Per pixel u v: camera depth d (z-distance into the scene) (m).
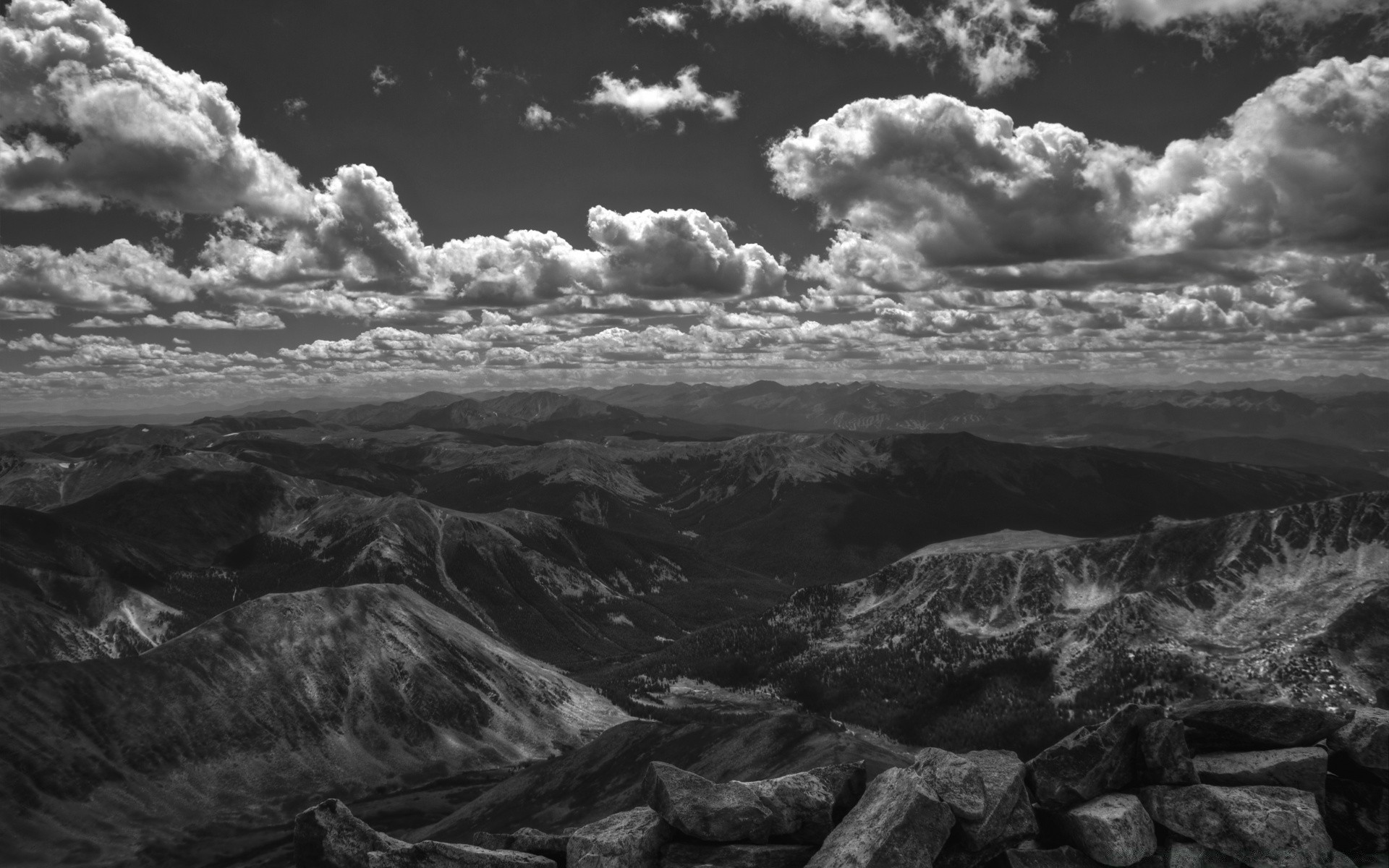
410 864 15.97
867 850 14.24
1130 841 15.17
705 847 15.71
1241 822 15.14
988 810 15.33
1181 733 16.38
